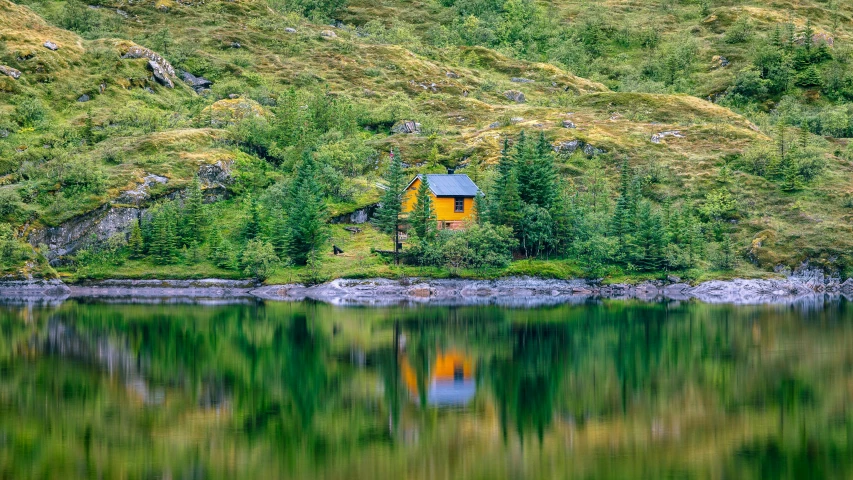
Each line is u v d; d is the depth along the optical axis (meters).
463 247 123.88
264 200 139.88
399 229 136.25
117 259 126.94
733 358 68.12
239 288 123.44
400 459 41.47
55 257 125.94
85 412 49.81
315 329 84.06
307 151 141.62
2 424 47.09
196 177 137.25
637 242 129.62
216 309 102.44
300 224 125.88
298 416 49.41
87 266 125.44
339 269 125.19
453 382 58.66
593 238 128.25
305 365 64.69
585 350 71.94
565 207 133.50
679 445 43.69
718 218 141.38
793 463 40.69
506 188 129.62
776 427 47.12
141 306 105.88
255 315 95.94
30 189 129.38
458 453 42.59
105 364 64.62
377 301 115.38
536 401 53.19
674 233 131.25
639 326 86.88
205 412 50.09
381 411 50.66
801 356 68.69
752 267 131.25
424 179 127.50
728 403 52.53
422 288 122.75
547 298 120.62
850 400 53.09
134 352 70.12
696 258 130.38
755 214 141.50
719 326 87.12
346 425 47.56
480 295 123.38
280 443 44.03
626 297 123.38
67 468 39.66
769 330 84.06
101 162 141.00
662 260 129.38
